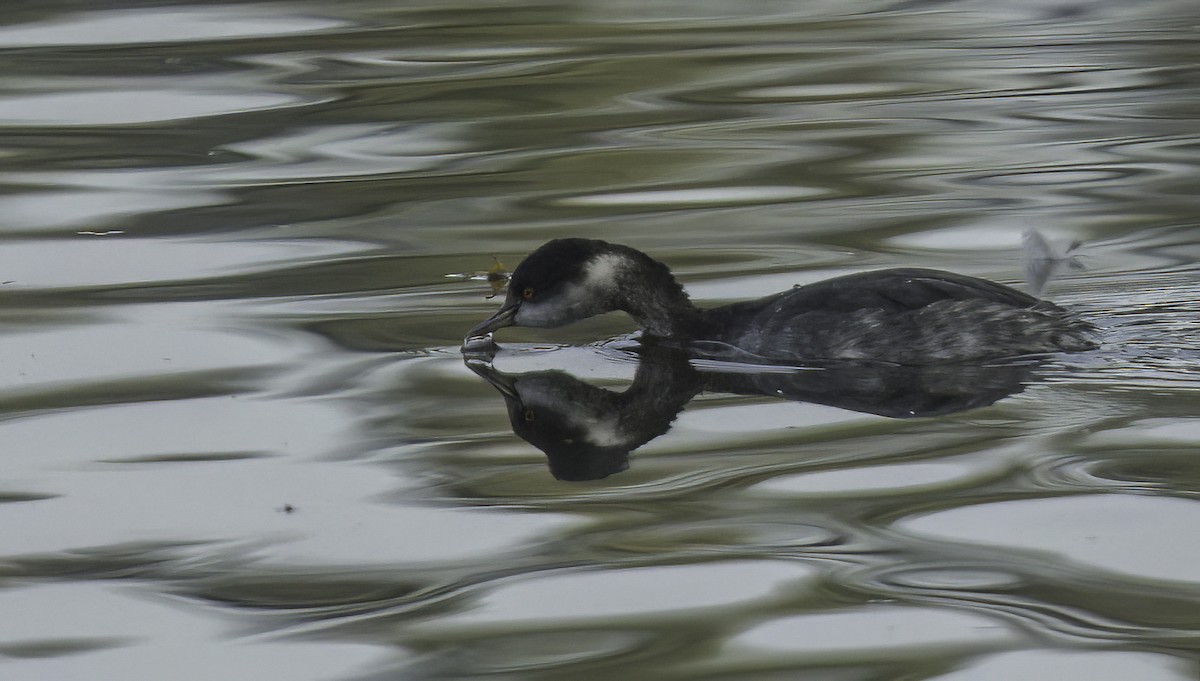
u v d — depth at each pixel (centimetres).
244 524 938
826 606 805
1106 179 1830
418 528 924
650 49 2689
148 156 2062
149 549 904
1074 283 1455
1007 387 1168
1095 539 869
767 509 934
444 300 1470
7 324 1383
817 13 3006
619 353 1343
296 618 811
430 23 2930
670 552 877
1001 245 1590
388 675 746
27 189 1895
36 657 776
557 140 2122
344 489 992
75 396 1192
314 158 2047
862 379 1223
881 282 1309
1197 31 2716
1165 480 947
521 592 833
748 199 1802
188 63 2597
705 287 1485
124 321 1391
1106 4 2995
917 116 2189
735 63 2581
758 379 1241
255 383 1223
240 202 1836
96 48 2708
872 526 901
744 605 809
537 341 1391
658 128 2172
